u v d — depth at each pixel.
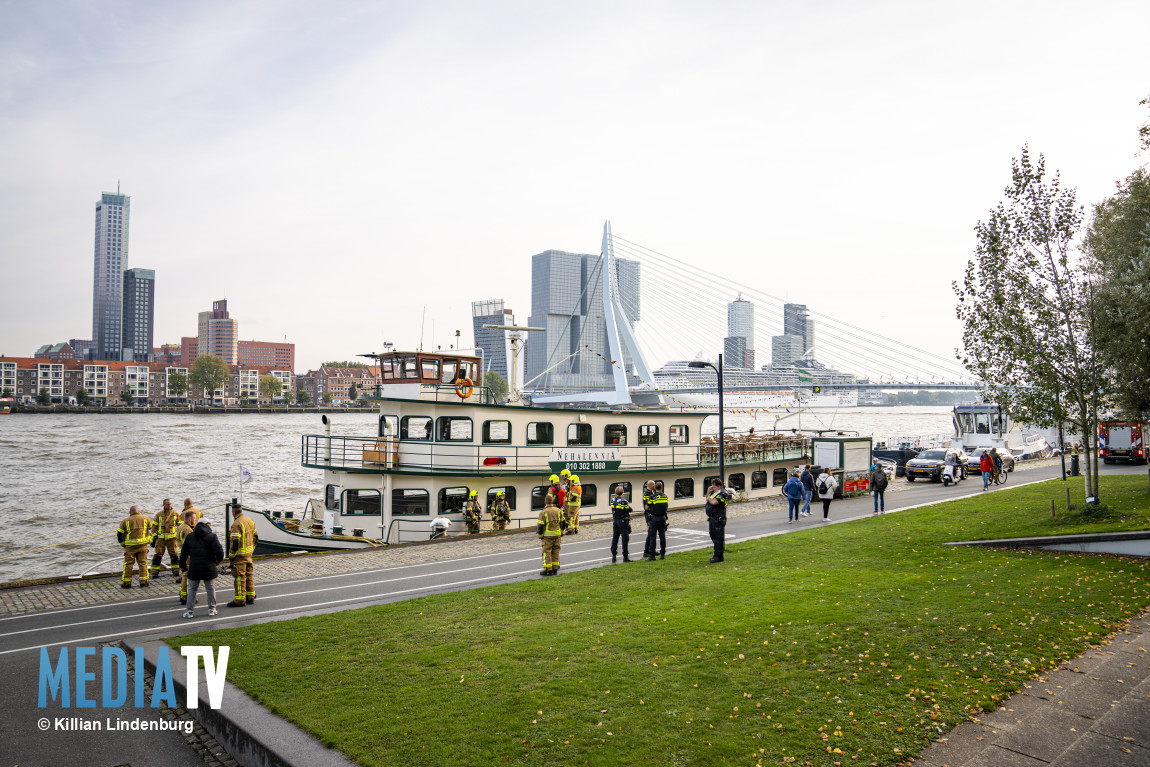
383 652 11.77
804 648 11.18
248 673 10.90
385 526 26.61
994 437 57.59
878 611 12.98
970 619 12.23
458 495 27.97
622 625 12.90
